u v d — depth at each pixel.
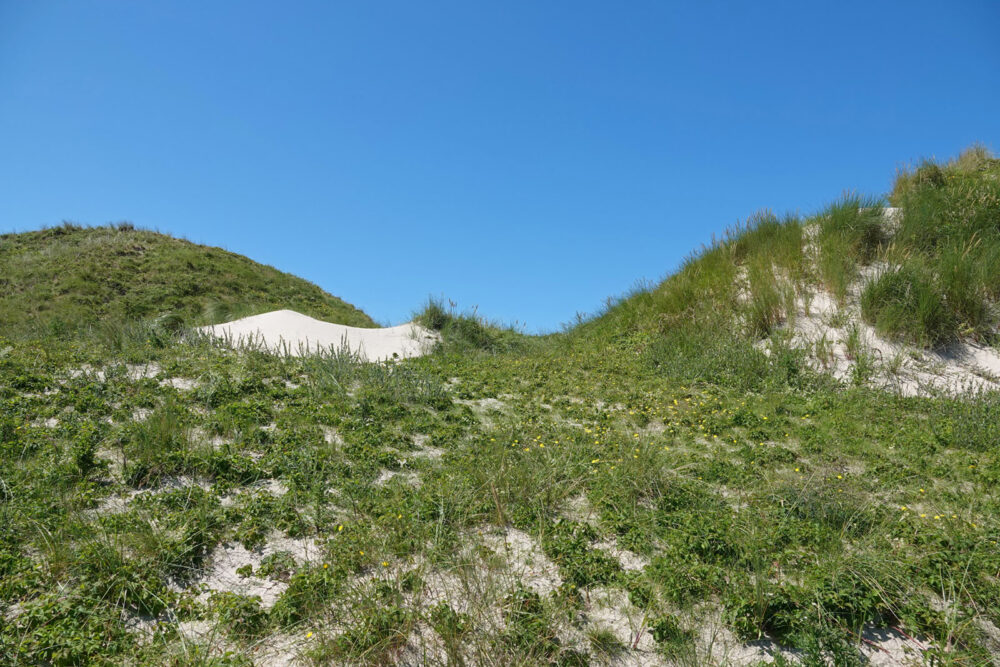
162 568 4.02
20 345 8.76
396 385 8.37
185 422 6.18
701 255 13.15
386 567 4.21
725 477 5.82
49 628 3.35
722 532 4.57
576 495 5.49
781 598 3.81
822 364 9.47
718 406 8.06
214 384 7.39
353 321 21.47
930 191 12.70
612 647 3.66
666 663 3.59
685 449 6.62
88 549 3.92
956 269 9.95
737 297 11.38
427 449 6.56
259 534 4.51
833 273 10.81
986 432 6.97
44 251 19.81
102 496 4.81
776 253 11.93
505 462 5.75
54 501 4.57
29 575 3.75
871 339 9.84
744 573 4.18
